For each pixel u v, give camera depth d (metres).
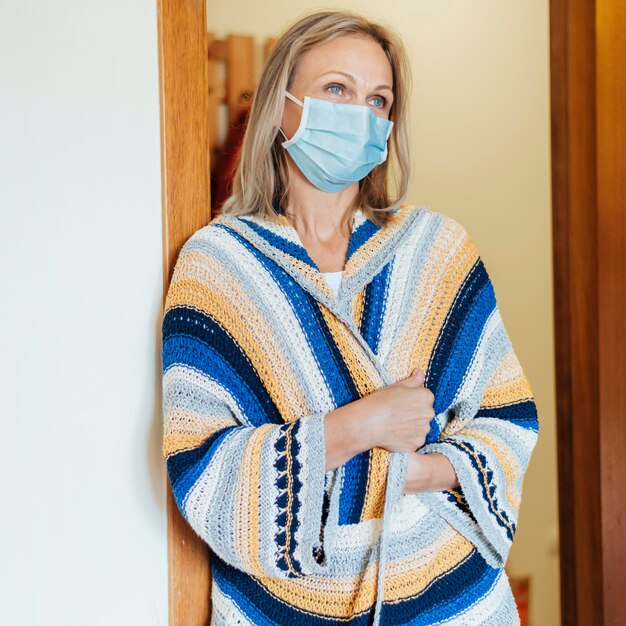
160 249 1.21
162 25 1.19
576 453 1.90
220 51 2.36
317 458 1.01
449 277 1.23
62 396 1.17
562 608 1.98
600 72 1.79
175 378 1.10
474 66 2.33
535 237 2.39
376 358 1.13
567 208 1.90
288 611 1.09
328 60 1.17
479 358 1.21
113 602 1.21
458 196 2.35
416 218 1.27
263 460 1.01
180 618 1.24
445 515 1.14
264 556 1.02
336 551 1.08
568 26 1.86
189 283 1.15
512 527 1.16
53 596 1.18
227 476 1.02
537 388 2.39
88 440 1.18
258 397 1.12
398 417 1.05
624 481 1.87
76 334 1.17
